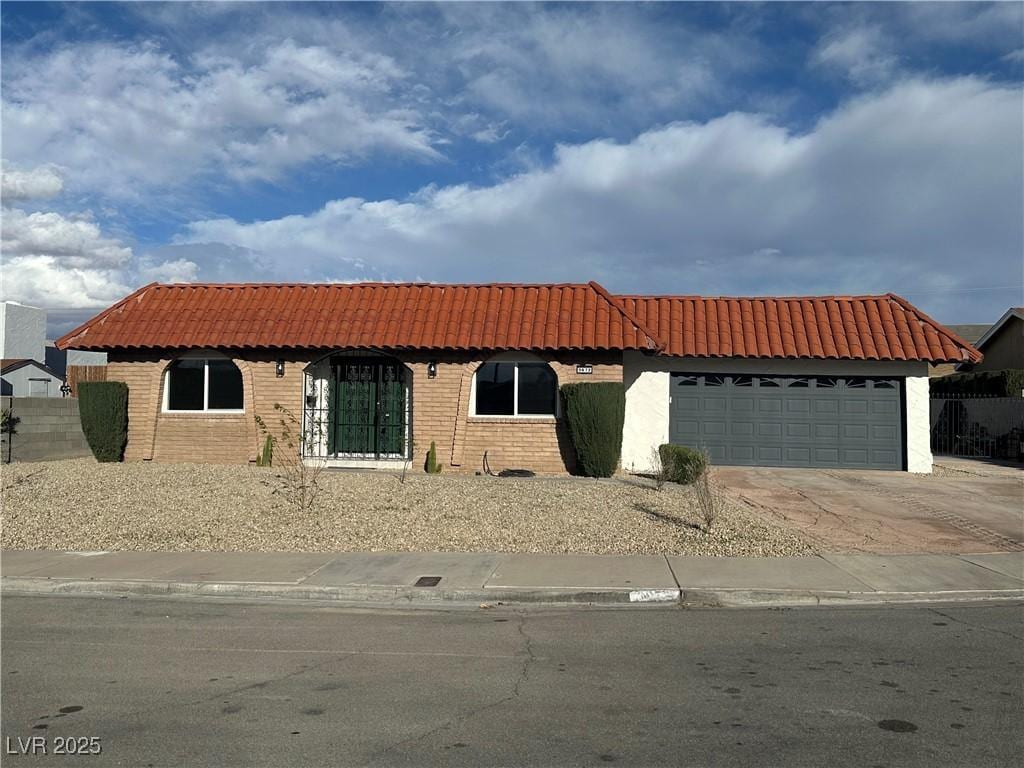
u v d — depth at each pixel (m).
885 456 19.92
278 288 19.95
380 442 18.77
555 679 6.55
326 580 9.74
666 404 20.11
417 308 19.00
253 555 11.06
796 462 20.12
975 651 7.30
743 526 12.47
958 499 15.62
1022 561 10.80
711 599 9.18
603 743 5.28
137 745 5.27
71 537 11.95
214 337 18.55
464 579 9.77
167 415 19.05
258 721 5.66
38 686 6.39
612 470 17.27
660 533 12.02
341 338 18.25
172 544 11.62
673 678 6.57
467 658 7.12
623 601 9.21
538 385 18.44
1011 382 25.41
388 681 6.51
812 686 6.37
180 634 7.92
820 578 9.88
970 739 5.34
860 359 19.44
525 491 15.02
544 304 18.86
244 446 18.73
